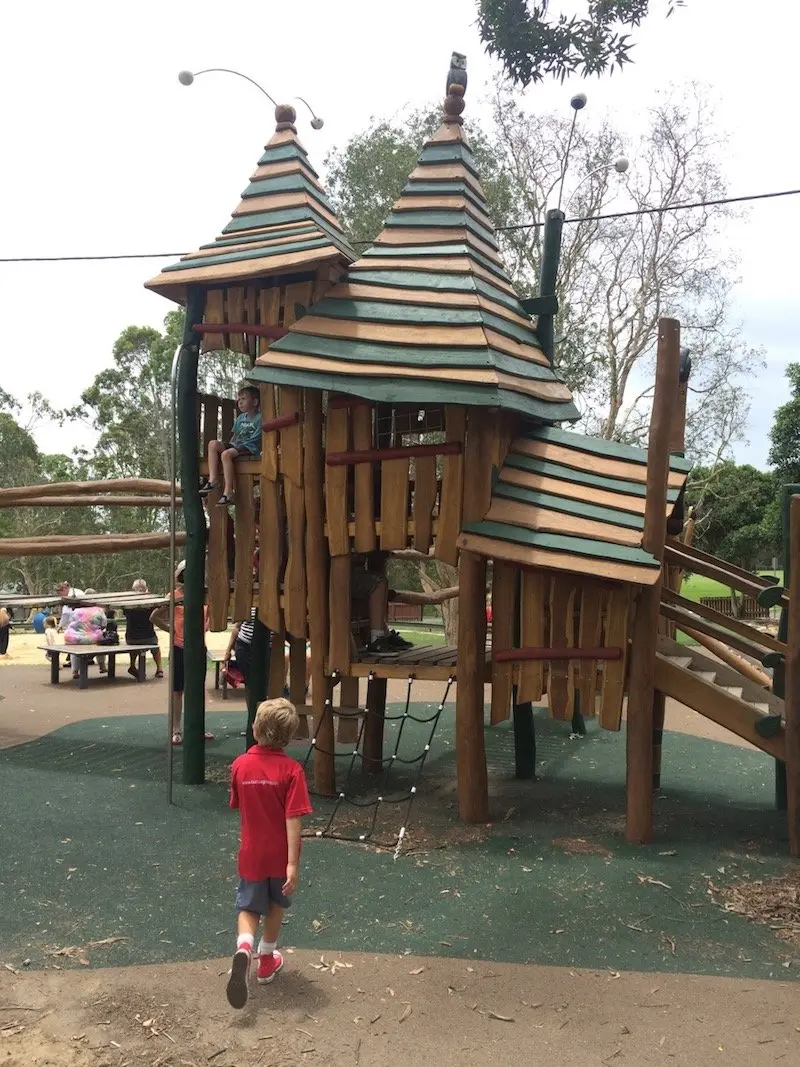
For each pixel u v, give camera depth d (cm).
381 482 698
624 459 727
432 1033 374
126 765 870
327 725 753
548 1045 366
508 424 716
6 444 4491
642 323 2395
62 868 571
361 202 2327
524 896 535
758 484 3447
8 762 884
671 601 773
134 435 4112
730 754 1003
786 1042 371
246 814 406
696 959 452
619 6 592
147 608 1617
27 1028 372
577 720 1115
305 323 704
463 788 693
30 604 1490
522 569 668
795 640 636
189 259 797
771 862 613
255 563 832
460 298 698
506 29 606
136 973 424
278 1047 360
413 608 3791
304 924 488
